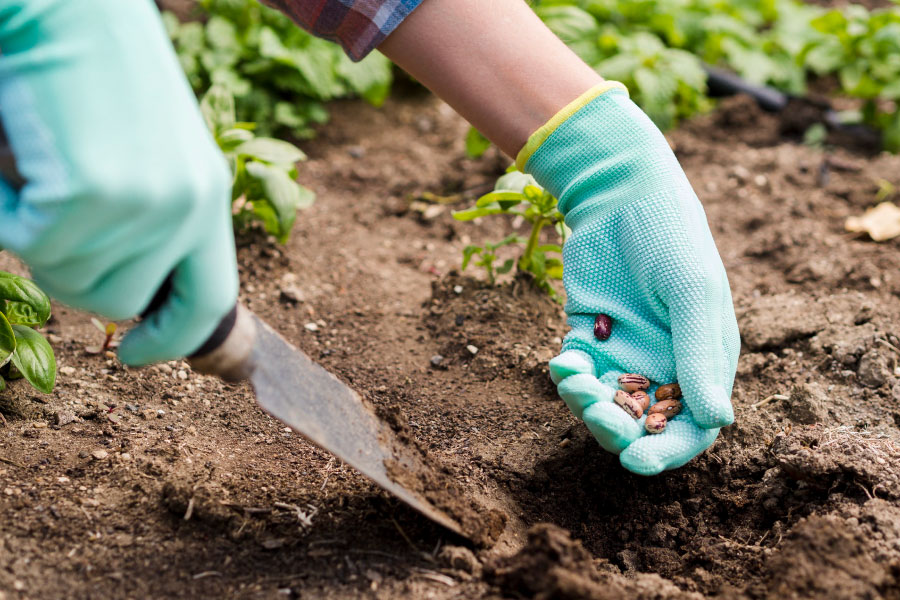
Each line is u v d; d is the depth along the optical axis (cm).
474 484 102
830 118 159
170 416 106
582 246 99
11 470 99
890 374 108
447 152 154
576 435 105
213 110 122
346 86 163
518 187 115
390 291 125
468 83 98
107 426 104
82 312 117
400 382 112
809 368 111
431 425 108
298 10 99
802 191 139
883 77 156
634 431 95
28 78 81
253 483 100
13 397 105
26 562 93
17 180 84
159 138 81
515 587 92
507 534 99
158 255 83
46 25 82
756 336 114
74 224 81
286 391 91
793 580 92
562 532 92
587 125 98
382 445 95
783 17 183
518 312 117
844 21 161
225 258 85
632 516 101
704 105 165
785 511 99
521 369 113
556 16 141
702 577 96
